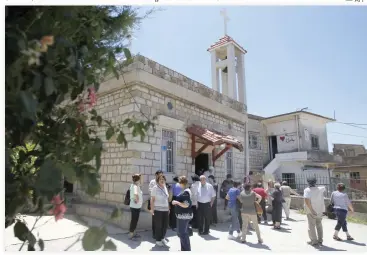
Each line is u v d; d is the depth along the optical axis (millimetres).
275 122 23000
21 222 1356
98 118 1988
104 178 8977
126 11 2258
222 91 16688
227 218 10148
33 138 1653
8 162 1322
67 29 1713
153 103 9258
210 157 11914
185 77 10867
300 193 19812
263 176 18250
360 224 10492
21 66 1255
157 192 6281
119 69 2391
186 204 5500
